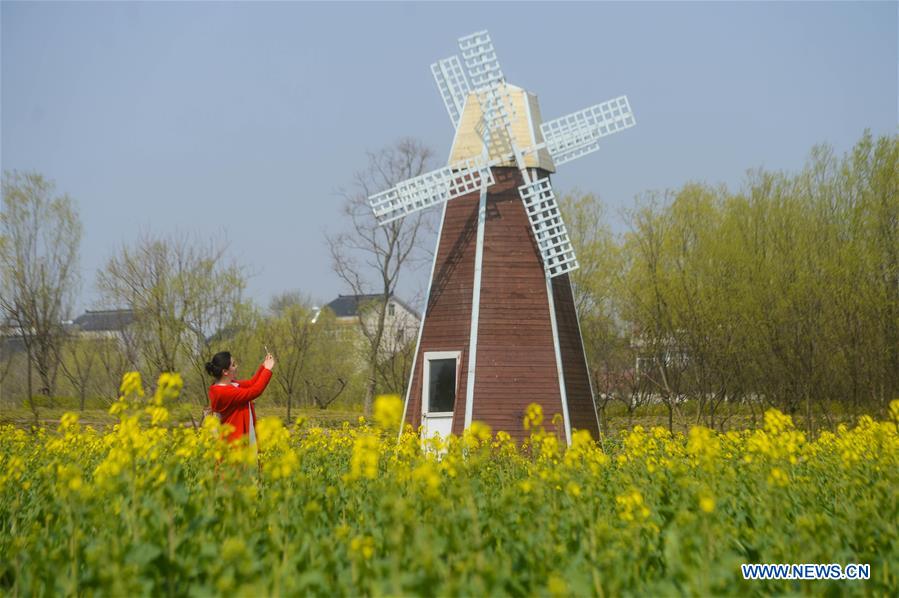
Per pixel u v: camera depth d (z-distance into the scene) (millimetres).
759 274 40781
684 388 45625
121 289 43656
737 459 18812
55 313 52125
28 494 14680
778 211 44438
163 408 12156
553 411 29719
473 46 31719
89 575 9391
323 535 10508
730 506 12883
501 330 30094
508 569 9188
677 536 10227
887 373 38969
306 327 62625
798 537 10930
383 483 13000
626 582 9336
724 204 52656
